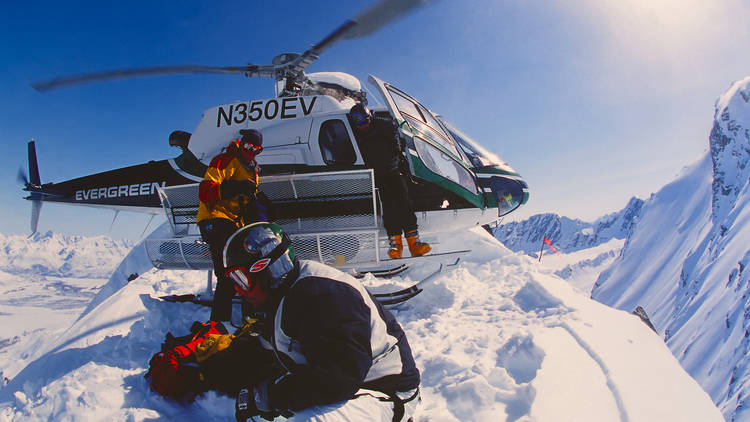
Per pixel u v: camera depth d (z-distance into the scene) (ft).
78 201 24.25
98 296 31.78
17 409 9.76
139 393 10.00
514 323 14.24
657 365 10.09
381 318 7.75
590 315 13.76
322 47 16.81
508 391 9.57
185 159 20.29
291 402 6.76
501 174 19.30
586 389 9.10
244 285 7.04
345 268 15.88
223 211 13.05
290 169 17.84
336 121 17.83
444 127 19.98
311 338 6.62
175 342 10.85
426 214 17.90
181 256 16.69
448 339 13.38
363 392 7.33
